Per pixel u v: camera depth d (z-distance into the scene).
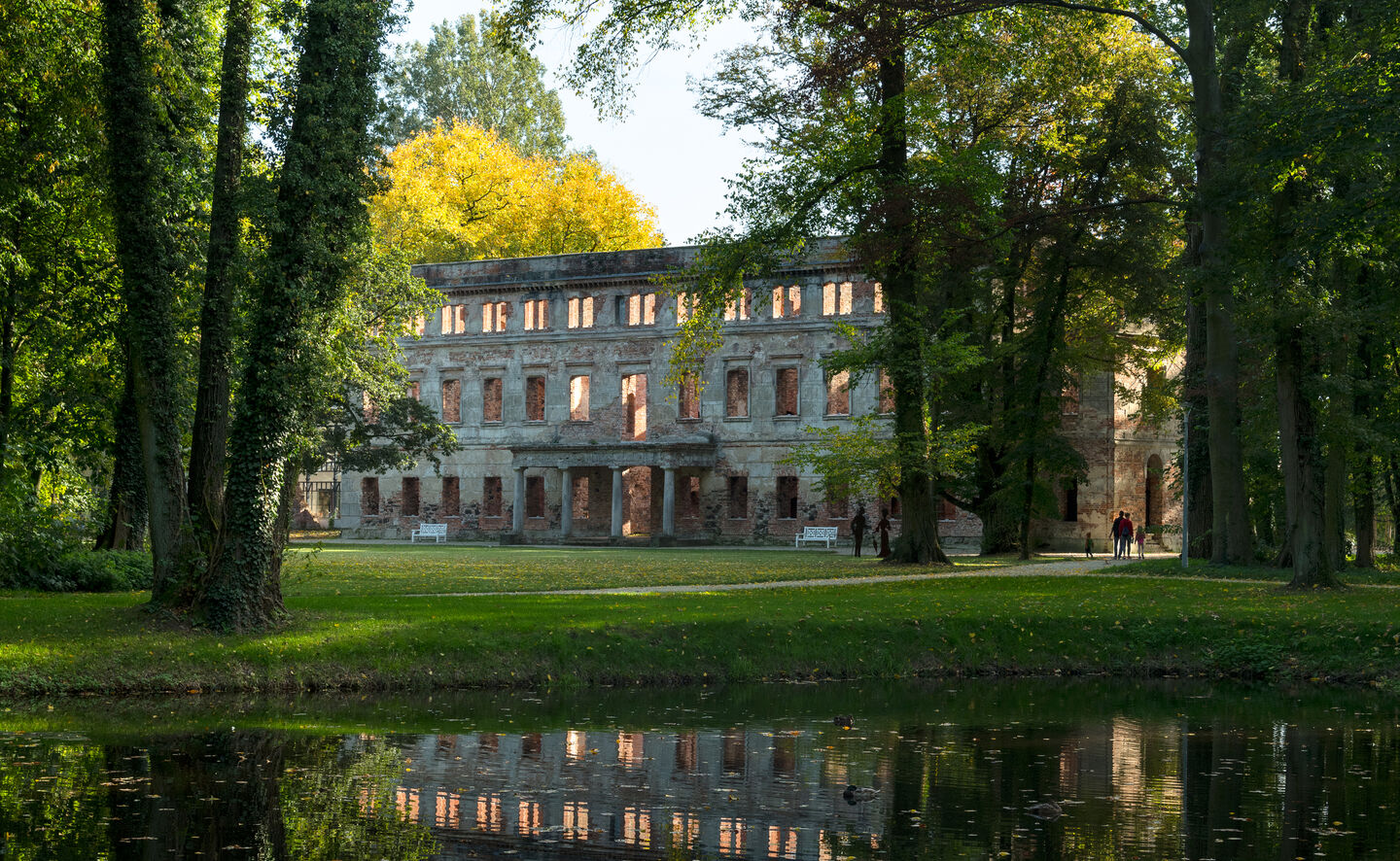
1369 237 25.25
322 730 15.48
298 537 72.44
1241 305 29.86
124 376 29.67
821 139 34.50
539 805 11.80
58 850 10.12
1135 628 23.11
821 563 41.84
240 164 20.77
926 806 11.94
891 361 36.91
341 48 20.11
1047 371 47.50
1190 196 37.09
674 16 32.62
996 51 34.31
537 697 18.36
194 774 12.97
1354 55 27.00
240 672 18.27
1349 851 10.46
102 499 32.09
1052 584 30.44
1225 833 11.00
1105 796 12.45
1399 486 46.91
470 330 72.31
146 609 20.25
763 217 36.31
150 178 20.47
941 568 37.25
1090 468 59.03
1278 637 22.48
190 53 22.89
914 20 30.61
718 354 65.94
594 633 20.61
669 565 40.12
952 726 16.44
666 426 67.00
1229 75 35.16
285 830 10.80
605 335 68.56
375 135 21.02
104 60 20.38
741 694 19.09
